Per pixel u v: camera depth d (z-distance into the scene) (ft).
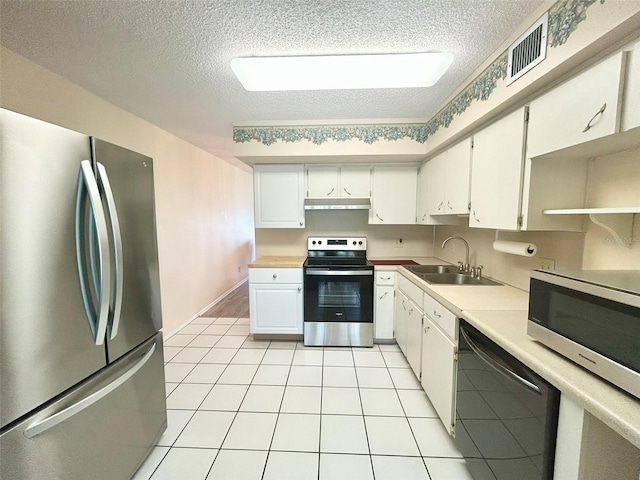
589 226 4.38
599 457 2.62
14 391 2.86
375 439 5.47
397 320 9.16
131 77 5.98
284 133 8.86
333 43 4.81
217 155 14.23
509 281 6.45
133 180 4.54
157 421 5.22
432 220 8.95
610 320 2.49
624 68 2.93
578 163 4.37
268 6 3.96
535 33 4.05
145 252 4.87
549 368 2.92
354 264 9.56
